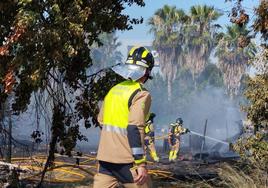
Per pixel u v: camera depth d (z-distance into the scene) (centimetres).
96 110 823
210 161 1426
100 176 434
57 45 676
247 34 902
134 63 437
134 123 403
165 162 1469
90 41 776
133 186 420
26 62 677
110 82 814
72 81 820
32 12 648
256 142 803
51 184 909
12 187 790
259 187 719
